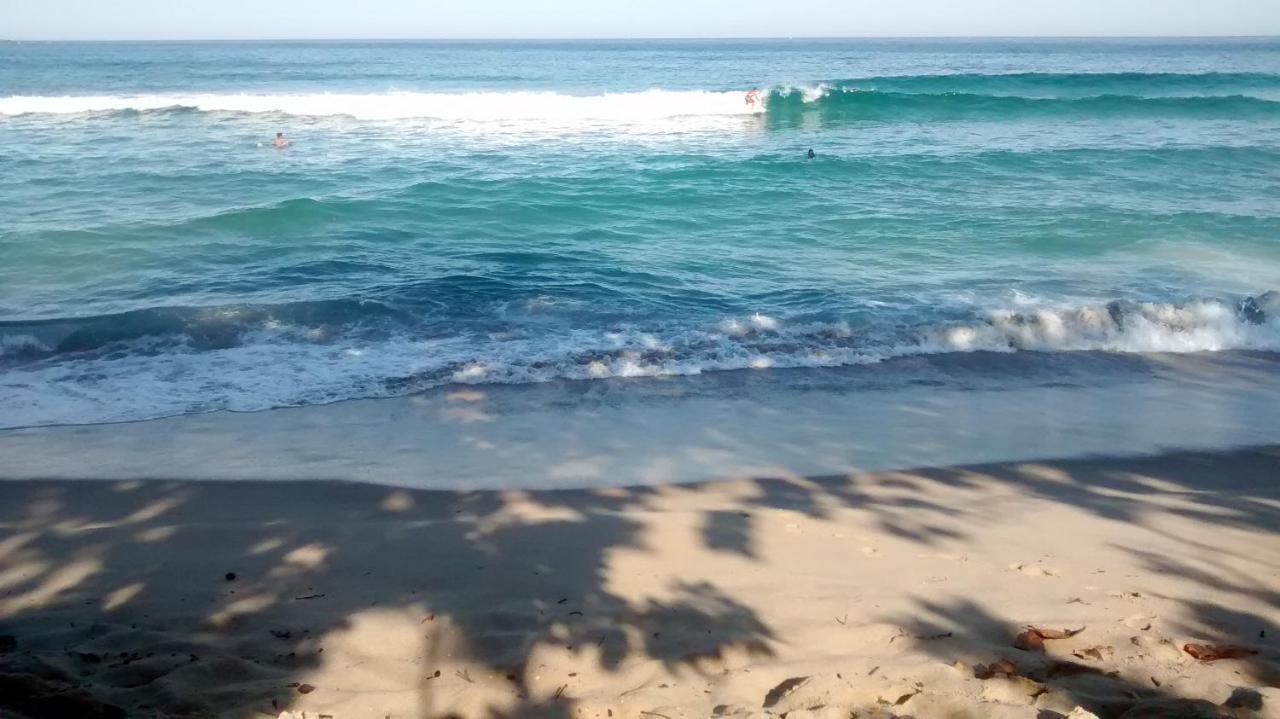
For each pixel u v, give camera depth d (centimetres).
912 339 960
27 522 554
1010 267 1223
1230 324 997
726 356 908
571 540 507
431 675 358
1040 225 1427
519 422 749
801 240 1359
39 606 428
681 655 372
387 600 429
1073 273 1196
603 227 1423
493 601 427
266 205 1415
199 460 665
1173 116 2727
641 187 1661
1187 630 391
